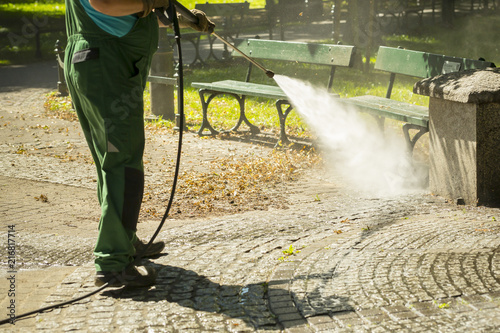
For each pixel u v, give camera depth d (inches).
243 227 200.1
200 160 298.2
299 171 276.1
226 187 252.4
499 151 224.8
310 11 997.8
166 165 288.0
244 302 139.5
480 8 1066.1
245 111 415.2
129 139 147.9
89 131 158.2
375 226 197.5
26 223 205.0
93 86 145.3
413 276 147.9
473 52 658.2
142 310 136.9
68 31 152.4
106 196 147.6
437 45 714.8
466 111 221.5
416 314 127.3
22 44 796.0
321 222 204.7
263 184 257.0
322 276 151.7
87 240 188.9
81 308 138.6
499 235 182.5
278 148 319.0
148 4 142.7
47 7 1134.4
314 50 331.0
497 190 227.6
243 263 165.2
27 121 389.1
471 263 155.6
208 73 582.2
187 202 232.7
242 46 373.4
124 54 146.8
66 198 235.6
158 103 397.7
